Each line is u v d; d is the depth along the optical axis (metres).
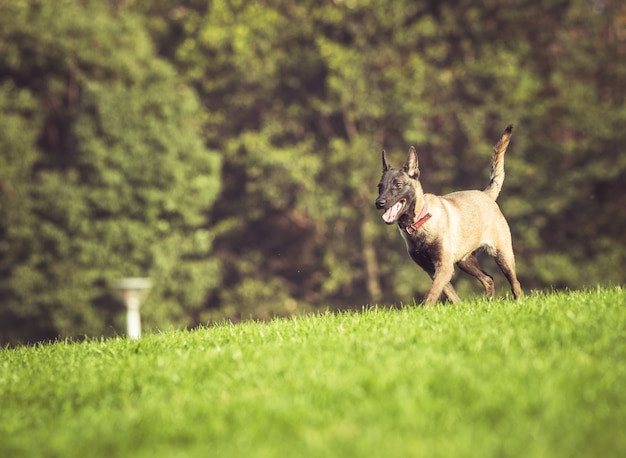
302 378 5.51
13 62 26.39
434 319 7.36
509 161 25.42
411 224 8.85
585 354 5.62
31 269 24.73
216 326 9.41
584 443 4.13
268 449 4.33
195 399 5.38
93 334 24.59
